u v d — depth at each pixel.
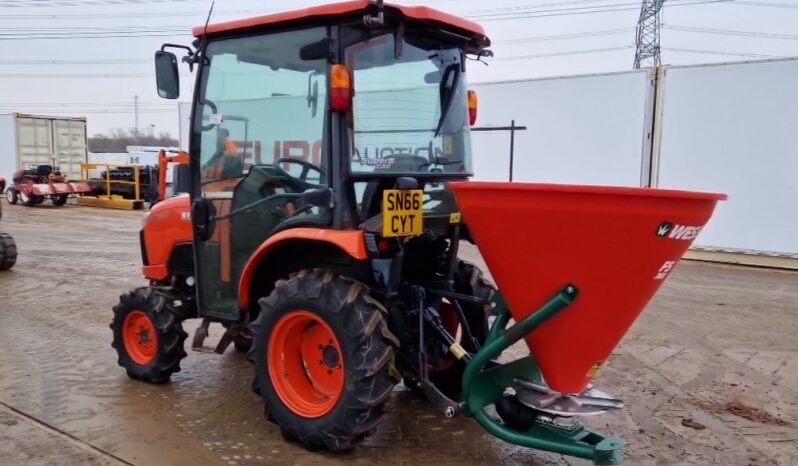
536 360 3.19
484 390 3.29
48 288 7.77
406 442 3.65
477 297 3.90
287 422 3.52
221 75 3.91
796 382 4.70
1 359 5.06
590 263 2.83
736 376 4.81
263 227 3.79
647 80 10.01
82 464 3.34
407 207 3.41
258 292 3.93
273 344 3.57
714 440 3.73
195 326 6.09
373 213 3.48
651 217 2.69
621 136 10.36
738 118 9.45
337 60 3.33
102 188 19.61
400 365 3.74
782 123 9.15
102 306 6.85
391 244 3.42
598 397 3.19
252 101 3.77
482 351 3.18
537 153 11.17
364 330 3.24
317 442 3.43
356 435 3.31
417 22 3.52
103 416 3.95
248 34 3.73
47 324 6.11
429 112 3.77
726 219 9.75
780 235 9.36
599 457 3.02
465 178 3.97
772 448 3.64
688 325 6.26
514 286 3.04
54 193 19.12
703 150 9.76
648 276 2.84
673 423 3.97
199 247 4.14
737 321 6.42
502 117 11.47
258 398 4.27
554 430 3.23
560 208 2.77
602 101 10.45
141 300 4.46
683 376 4.80
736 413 4.12
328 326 3.34
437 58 3.79
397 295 3.67
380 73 3.50
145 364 4.50
